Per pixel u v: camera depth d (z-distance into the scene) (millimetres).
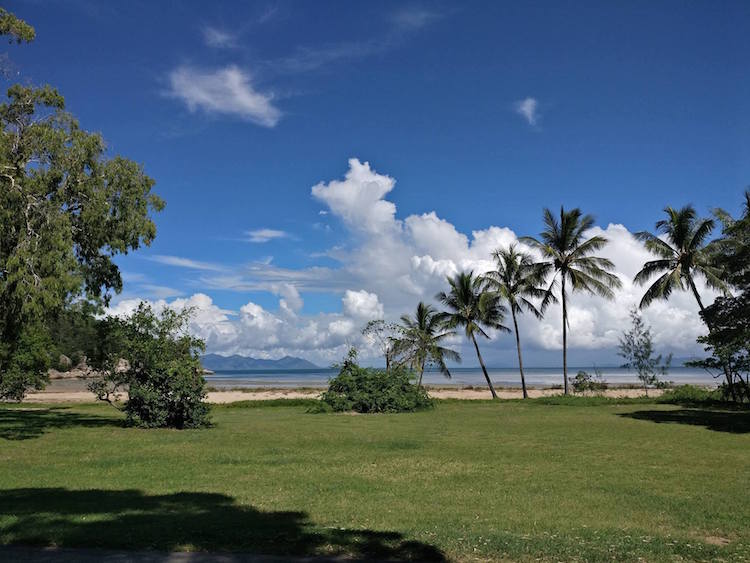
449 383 110812
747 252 23422
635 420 24812
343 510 8883
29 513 8281
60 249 18688
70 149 20297
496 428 21828
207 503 9281
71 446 16531
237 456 14703
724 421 24125
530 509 9086
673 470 12742
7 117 19531
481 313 41812
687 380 106875
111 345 22375
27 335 25141
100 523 7625
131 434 19594
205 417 22188
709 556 6508
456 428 21891
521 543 6898
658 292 35344
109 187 21516
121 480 11500
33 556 6293
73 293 19359
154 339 22328
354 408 31469
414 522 8164
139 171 22375
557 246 40125
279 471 12578
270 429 21438
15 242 18766
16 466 13180
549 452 15422
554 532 7668
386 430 21156
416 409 32188
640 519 8492
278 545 6699
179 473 12312
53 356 28109
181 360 22312
